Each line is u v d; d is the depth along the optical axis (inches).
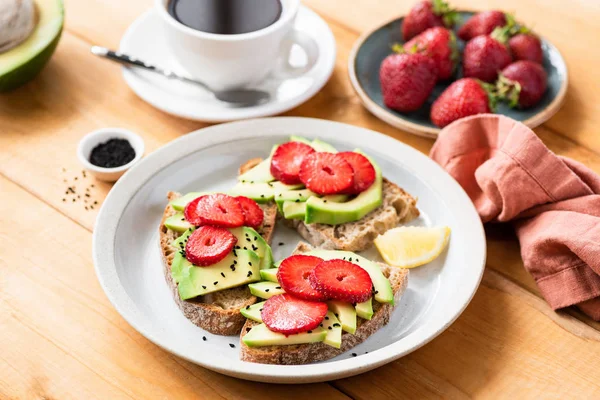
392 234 25.2
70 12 33.2
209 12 29.4
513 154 25.6
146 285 24.4
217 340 23.2
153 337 22.0
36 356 23.1
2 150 28.3
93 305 24.3
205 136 27.4
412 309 24.1
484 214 26.1
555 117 29.5
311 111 29.8
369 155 27.4
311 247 25.1
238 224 24.5
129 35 31.0
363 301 22.8
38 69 29.7
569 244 23.8
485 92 28.5
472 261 24.4
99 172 27.0
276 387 22.6
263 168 26.8
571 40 32.6
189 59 28.8
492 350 23.5
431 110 29.3
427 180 26.6
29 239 25.8
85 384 22.5
